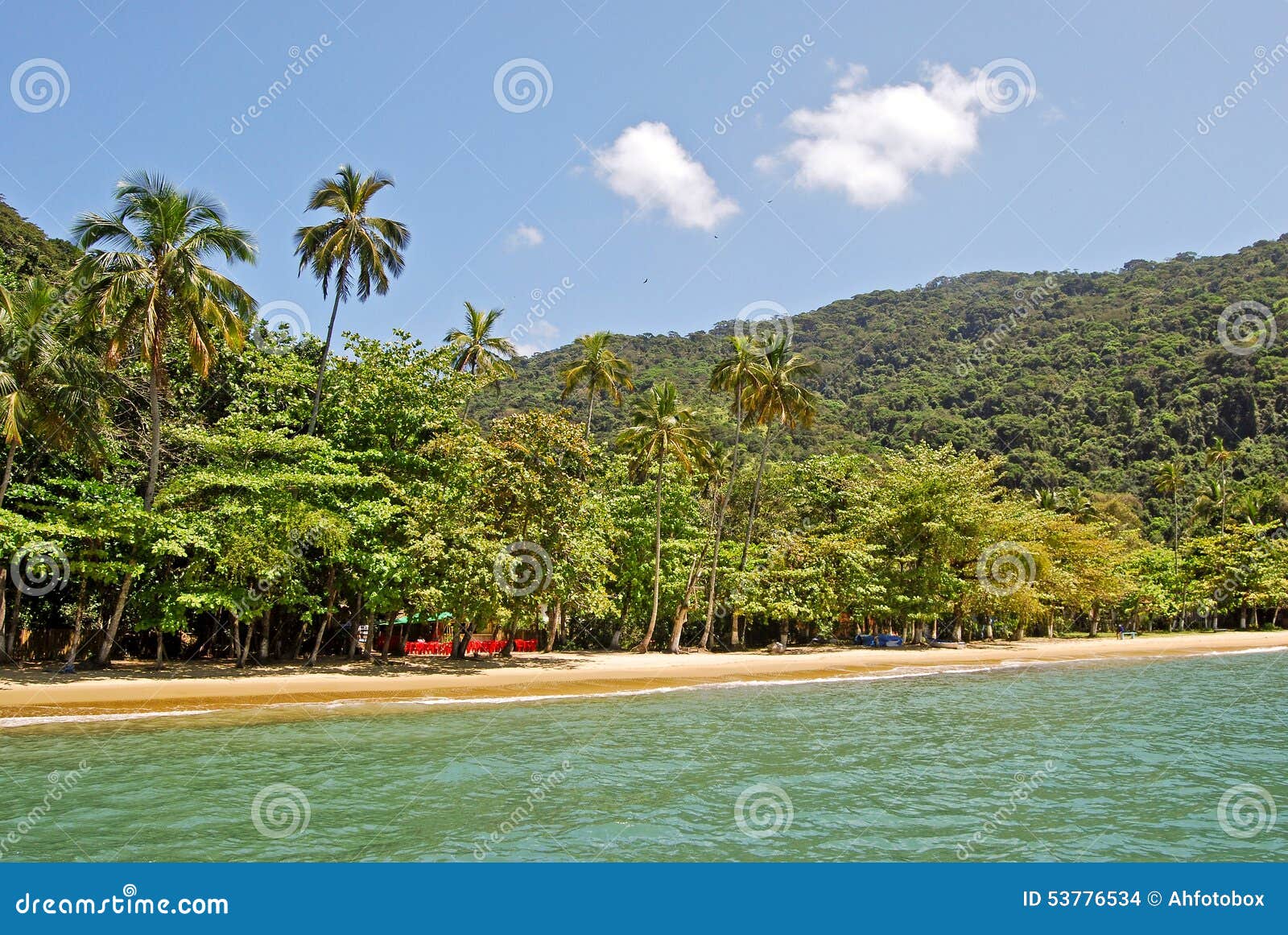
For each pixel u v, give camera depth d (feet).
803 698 109.29
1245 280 460.55
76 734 74.90
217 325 111.45
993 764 70.79
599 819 54.08
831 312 607.37
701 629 186.80
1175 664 168.45
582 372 176.14
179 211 100.48
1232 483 333.42
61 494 111.96
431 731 80.43
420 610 121.19
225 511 103.04
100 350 108.06
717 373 165.17
